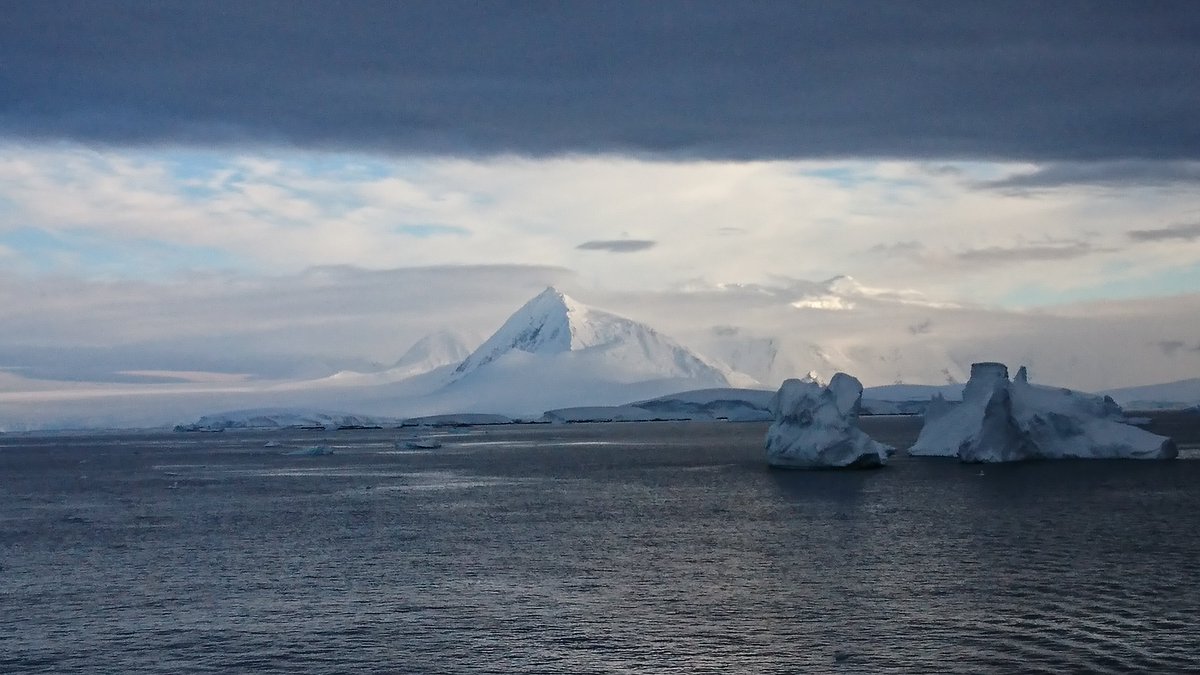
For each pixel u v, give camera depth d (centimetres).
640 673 3641
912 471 10644
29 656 3941
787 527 6731
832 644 3922
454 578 5188
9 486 11781
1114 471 10225
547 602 4619
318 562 5728
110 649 4019
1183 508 7412
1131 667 3597
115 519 8012
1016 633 4003
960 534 6300
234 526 7394
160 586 5138
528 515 7712
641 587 4891
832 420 11106
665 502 8469
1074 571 5088
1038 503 7788
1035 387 11969
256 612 4538
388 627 4256
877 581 4931
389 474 12644
